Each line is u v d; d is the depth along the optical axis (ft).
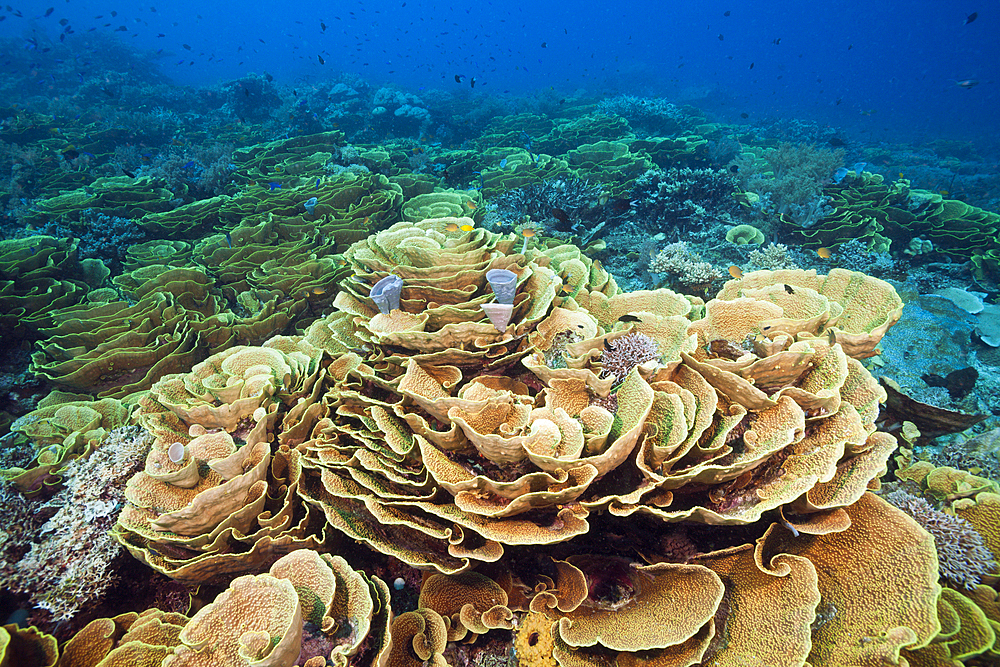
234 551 3.59
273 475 3.87
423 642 3.24
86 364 5.65
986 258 7.98
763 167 13.04
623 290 8.12
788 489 3.14
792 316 4.29
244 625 3.07
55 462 4.41
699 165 14.39
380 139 22.35
